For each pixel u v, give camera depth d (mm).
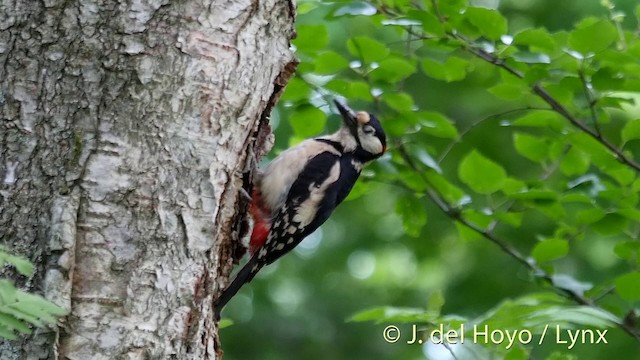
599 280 19188
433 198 12477
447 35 11156
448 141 19281
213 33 8477
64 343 7445
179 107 8172
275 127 19484
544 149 12133
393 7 11750
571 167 12172
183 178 8102
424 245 20766
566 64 11016
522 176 19281
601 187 11609
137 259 7785
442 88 19922
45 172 7680
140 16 8102
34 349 7324
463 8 10836
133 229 7812
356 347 20438
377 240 21312
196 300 8039
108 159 7812
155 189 7945
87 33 7926
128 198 7832
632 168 11516
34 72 7805
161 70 8125
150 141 7992
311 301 21000
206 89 8328
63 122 7770
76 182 7695
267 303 20938
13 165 7668
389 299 20969
